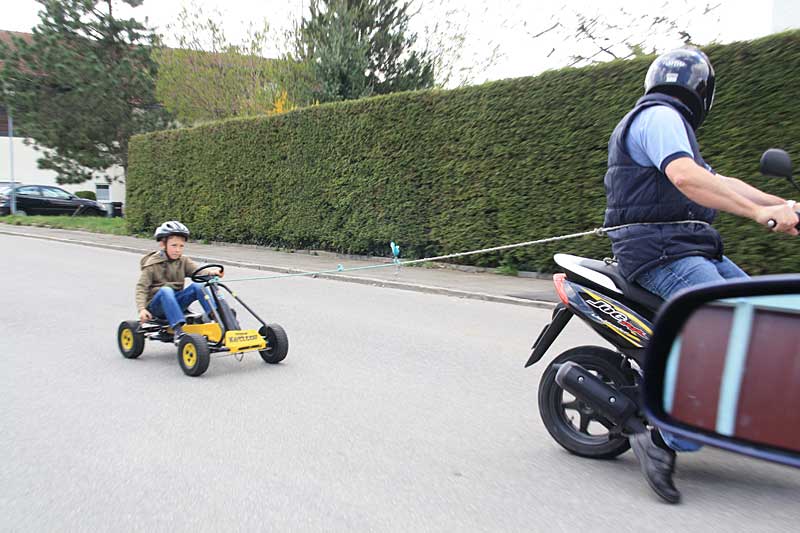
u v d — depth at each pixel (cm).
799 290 193
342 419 530
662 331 222
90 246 2134
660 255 388
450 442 481
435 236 1525
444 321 936
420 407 561
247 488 404
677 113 376
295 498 390
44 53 2862
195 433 498
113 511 375
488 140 1399
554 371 458
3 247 2028
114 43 2998
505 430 506
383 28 2769
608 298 416
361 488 404
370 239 1670
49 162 3023
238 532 351
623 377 430
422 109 1527
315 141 1786
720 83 1074
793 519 362
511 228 1370
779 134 1025
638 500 386
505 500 387
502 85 1373
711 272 378
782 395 192
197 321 725
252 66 2756
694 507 377
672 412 220
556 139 1291
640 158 389
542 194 1318
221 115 2848
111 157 3038
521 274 1365
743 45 1053
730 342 206
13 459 450
